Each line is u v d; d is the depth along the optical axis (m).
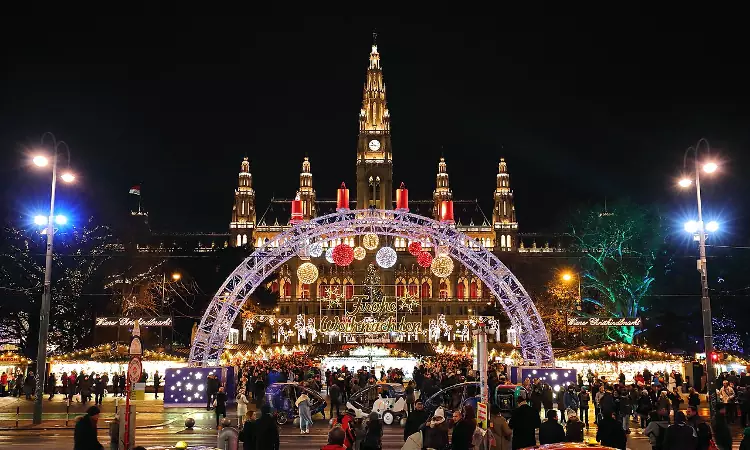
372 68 181.88
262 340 130.00
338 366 74.25
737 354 66.94
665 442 18.03
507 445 19.36
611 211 81.25
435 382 38.53
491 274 46.62
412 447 18.31
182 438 29.28
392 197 180.75
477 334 22.39
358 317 131.00
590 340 81.50
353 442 19.25
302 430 31.25
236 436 19.31
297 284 165.88
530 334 46.22
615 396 31.62
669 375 54.44
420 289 166.75
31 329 71.50
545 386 32.94
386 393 35.28
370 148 177.25
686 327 81.75
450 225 46.34
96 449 16.89
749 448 17.28
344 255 44.97
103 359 56.91
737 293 72.00
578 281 88.12
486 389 21.91
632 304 78.00
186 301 106.06
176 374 43.91
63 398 50.84
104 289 83.56
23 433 31.28
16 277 69.88
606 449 13.91
